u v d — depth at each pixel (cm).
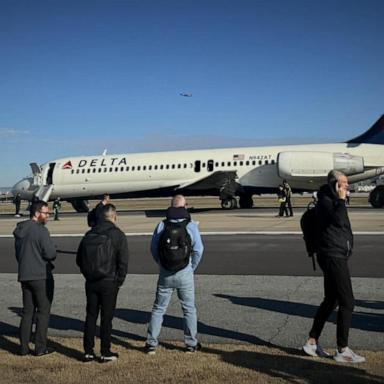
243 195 3572
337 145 3384
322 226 613
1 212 4869
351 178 3350
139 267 1298
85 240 630
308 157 3219
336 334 659
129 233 2156
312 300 890
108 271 622
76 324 796
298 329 726
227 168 3497
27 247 664
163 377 554
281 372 559
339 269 601
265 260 1348
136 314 838
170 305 890
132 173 3675
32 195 3766
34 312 731
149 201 8206
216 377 548
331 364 584
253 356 618
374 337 677
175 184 3594
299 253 1455
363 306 833
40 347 652
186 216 662
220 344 671
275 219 2612
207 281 1078
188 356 626
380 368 566
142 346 677
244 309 841
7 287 1091
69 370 589
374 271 1144
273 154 3453
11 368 601
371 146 3309
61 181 3816
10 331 778
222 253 1500
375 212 2903
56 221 3014
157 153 3712
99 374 572
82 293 1002
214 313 820
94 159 3819
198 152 3625
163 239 631
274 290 976
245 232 2030
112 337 720
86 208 4212
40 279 661
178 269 630
